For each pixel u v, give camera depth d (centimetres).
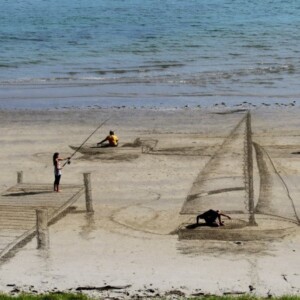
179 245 7156
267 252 6950
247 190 7869
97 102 15038
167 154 10562
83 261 6744
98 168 9919
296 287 6106
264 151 9250
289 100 15088
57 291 5959
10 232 7288
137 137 11712
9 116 13500
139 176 9538
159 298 5797
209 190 8081
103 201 8569
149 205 8400
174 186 9119
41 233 7100
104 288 6081
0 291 5938
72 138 11688
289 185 8888
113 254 6925
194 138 11594
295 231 7412
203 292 5981
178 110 14012
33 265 6631
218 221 7550
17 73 19012
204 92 16112
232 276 6369
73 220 7900
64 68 19775
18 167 10012
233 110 13962
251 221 7456
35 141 11519
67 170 9831
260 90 16325
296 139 11444
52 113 13788
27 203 8056
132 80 17825
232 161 8875
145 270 6525
